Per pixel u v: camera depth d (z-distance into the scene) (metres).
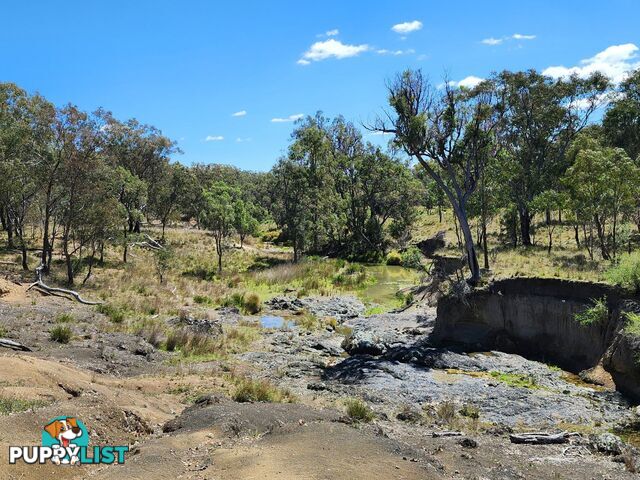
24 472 6.29
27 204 40.19
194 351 18.08
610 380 15.52
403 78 24.20
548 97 39.53
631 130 44.84
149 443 8.05
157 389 12.80
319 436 8.50
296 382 15.69
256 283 35.84
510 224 40.28
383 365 17.45
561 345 18.41
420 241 49.53
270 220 84.75
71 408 8.20
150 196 59.62
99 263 37.62
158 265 35.47
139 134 58.78
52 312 20.33
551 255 29.00
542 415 12.94
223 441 8.30
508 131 40.34
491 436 11.23
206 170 86.00
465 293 21.02
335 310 27.98
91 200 31.59
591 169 25.52
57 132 30.44
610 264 21.50
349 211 56.00
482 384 15.45
